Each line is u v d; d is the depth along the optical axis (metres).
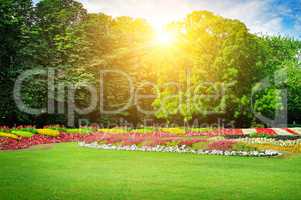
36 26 40.00
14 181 11.29
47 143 25.50
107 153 18.50
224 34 38.31
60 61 40.19
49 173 12.67
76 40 41.28
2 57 37.62
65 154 18.11
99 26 45.97
